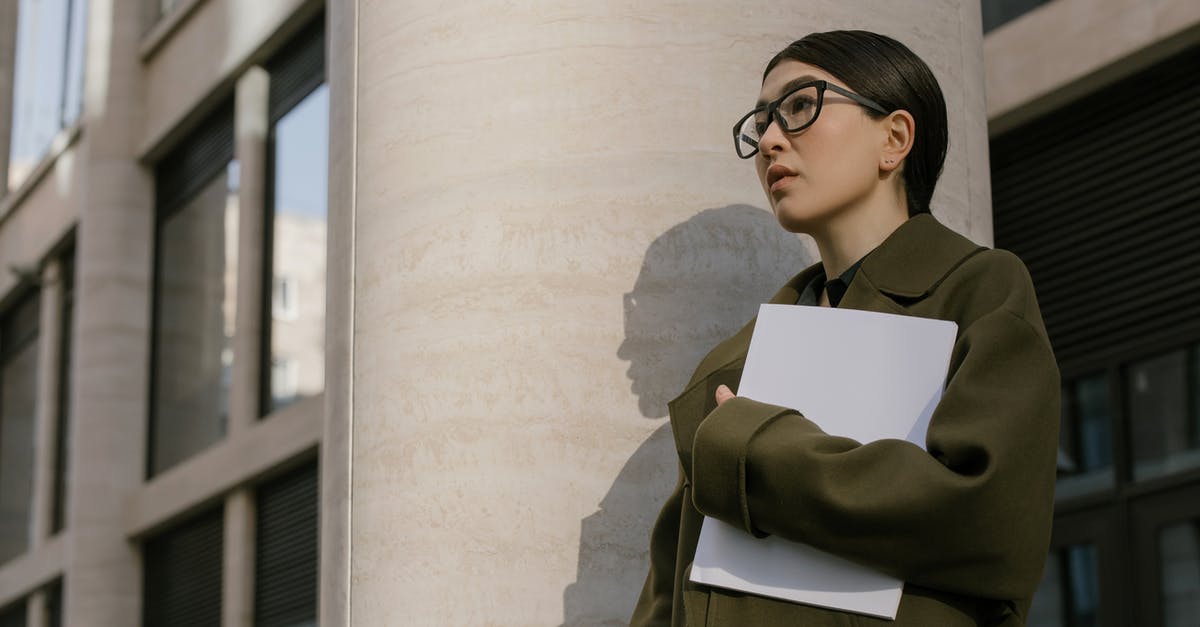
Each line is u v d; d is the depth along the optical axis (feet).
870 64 4.58
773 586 3.86
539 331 6.35
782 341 4.17
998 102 19.89
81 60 42.01
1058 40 19.15
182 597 35.19
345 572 6.82
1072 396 19.43
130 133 38.78
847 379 4.03
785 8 6.72
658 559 4.90
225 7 34.99
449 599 6.20
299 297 32.04
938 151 4.68
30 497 44.39
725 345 4.79
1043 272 20.03
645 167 6.47
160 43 38.17
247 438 32.01
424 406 6.50
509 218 6.53
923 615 3.76
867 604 3.75
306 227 32.22
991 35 20.22
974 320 4.06
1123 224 18.80
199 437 34.91
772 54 6.66
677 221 6.40
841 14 6.80
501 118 6.68
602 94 6.59
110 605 36.55
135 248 38.22
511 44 6.77
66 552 37.76
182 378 35.96
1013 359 3.83
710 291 6.32
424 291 6.66
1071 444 19.31
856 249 4.58
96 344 37.60
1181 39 17.72
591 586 6.02
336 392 7.22
